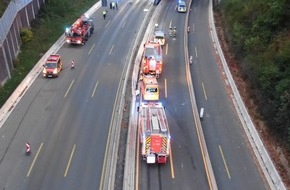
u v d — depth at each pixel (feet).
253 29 157.79
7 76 149.59
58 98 140.67
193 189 97.35
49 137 116.57
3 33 148.97
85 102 138.92
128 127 123.85
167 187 97.45
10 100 135.23
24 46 179.93
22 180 97.55
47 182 97.25
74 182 97.76
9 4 167.63
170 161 107.65
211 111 136.05
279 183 97.04
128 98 144.77
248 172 105.19
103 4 249.55
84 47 192.85
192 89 151.74
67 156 107.86
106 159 107.65
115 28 223.51
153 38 200.95
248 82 144.87
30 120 125.59
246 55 156.35
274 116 112.06
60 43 196.24
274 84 119.24
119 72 166.71
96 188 96.12
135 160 106.93
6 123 123.24
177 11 262.26
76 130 120.98
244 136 122.01
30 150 109.70
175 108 136.87
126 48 194.80
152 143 101.71
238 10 196.75
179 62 177.47
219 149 114.73
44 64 158.92
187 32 220.43
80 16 237.45
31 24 198.18
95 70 166.91
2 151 108.99
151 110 113.80
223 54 184.44
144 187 96.84
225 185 99.66
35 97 140.67
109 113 132.46
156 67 157.79
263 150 110.42
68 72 163.02
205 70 170.40
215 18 246.27
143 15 250.16
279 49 129.80
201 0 293.23
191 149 113.80
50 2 234.17
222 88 154.10
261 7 165.07
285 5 142.92
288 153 102.78
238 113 135.23
